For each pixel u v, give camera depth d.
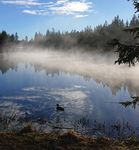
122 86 41.47
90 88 39.97
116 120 22.00
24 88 38.47
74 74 60.41
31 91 36.22
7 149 7.70
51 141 8.47
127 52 9.09
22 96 32.28
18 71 63.91
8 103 27.81
